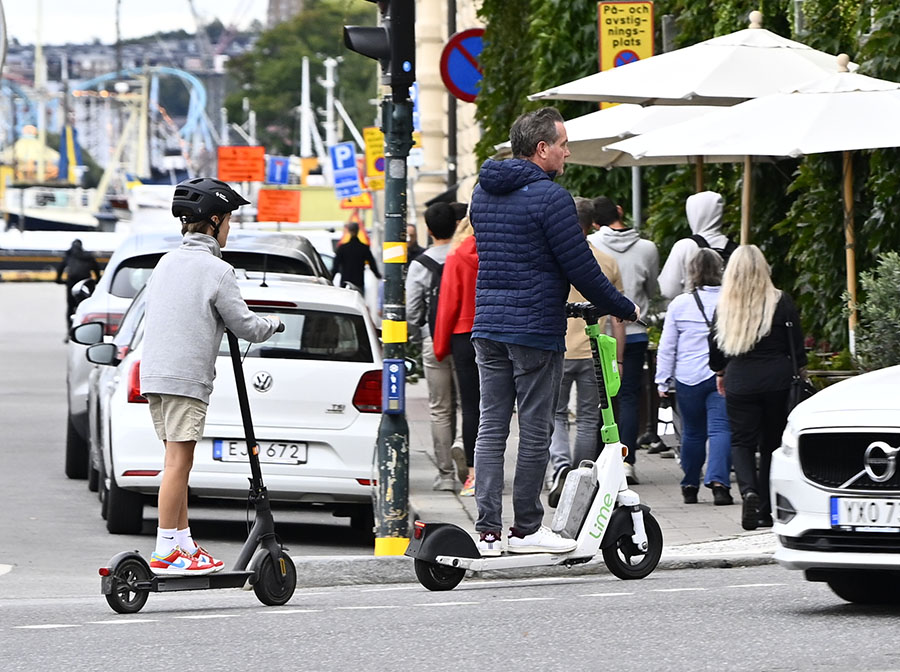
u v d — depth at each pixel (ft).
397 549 97.50
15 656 64.90
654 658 61.46
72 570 100.63
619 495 87.35
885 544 69.31
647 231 169.99
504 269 82.74
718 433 116.67
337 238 402.93
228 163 375.66
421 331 138.41
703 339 116.98
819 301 134.92
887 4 127.95
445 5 403.13
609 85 132.36
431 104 406.41
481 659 62.28
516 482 83.97
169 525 78.59
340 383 109.29
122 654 64.95
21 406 218.18
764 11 163.32
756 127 113.70
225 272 79.66
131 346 115.96
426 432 180.24
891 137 111.04
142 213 563.89
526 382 83.25
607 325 123.03
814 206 133.49
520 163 82.89
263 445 108.17
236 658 63.57
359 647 65.62
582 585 85.97
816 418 71.10
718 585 84.17
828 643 63.77
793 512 71.41
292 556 104.94
